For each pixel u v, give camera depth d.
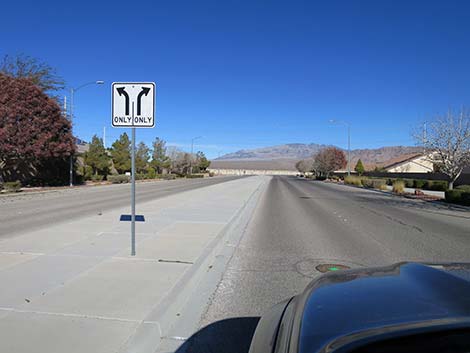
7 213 14.08
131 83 6.93
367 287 2.61
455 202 21.95
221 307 4.89
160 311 4.30
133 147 7.02
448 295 2.26
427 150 29.42
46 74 39.50
